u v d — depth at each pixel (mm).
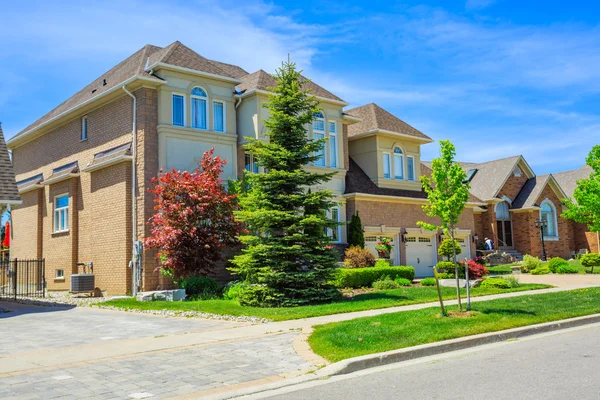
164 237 19031
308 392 7250
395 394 6977
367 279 22234
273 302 16250
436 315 12602
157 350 9891
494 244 37688
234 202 20703
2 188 18922
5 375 8125
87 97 24922
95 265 22734
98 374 8156
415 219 30078
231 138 23266
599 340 10562
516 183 40312
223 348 10000
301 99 17891
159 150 21250
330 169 26578
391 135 29578
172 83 21766
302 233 17047
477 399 6641
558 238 40969
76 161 25016
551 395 6730
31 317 15344
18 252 28578
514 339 10953
